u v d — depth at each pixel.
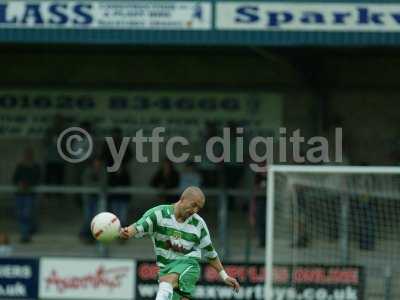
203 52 58.66
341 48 54.56
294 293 43.38
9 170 57.06
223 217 48.53
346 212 43.69
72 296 48.25
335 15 50.53
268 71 58.75
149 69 59.25
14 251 49.59
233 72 58.88
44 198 49.81
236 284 33.25
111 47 57.16
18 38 51.34
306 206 43.81
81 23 51.25
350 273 43.38
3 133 57.81
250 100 58.38
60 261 48.25
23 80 58.88
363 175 43.78
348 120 58.34
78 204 49.72
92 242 49.72
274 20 50.66
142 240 50.22
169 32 51.00
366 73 58.47
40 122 58.06
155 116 58.31
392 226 43.53
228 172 51.62
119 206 49.41
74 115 58.38
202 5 50.84
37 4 51.31
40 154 57.56
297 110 58.44
